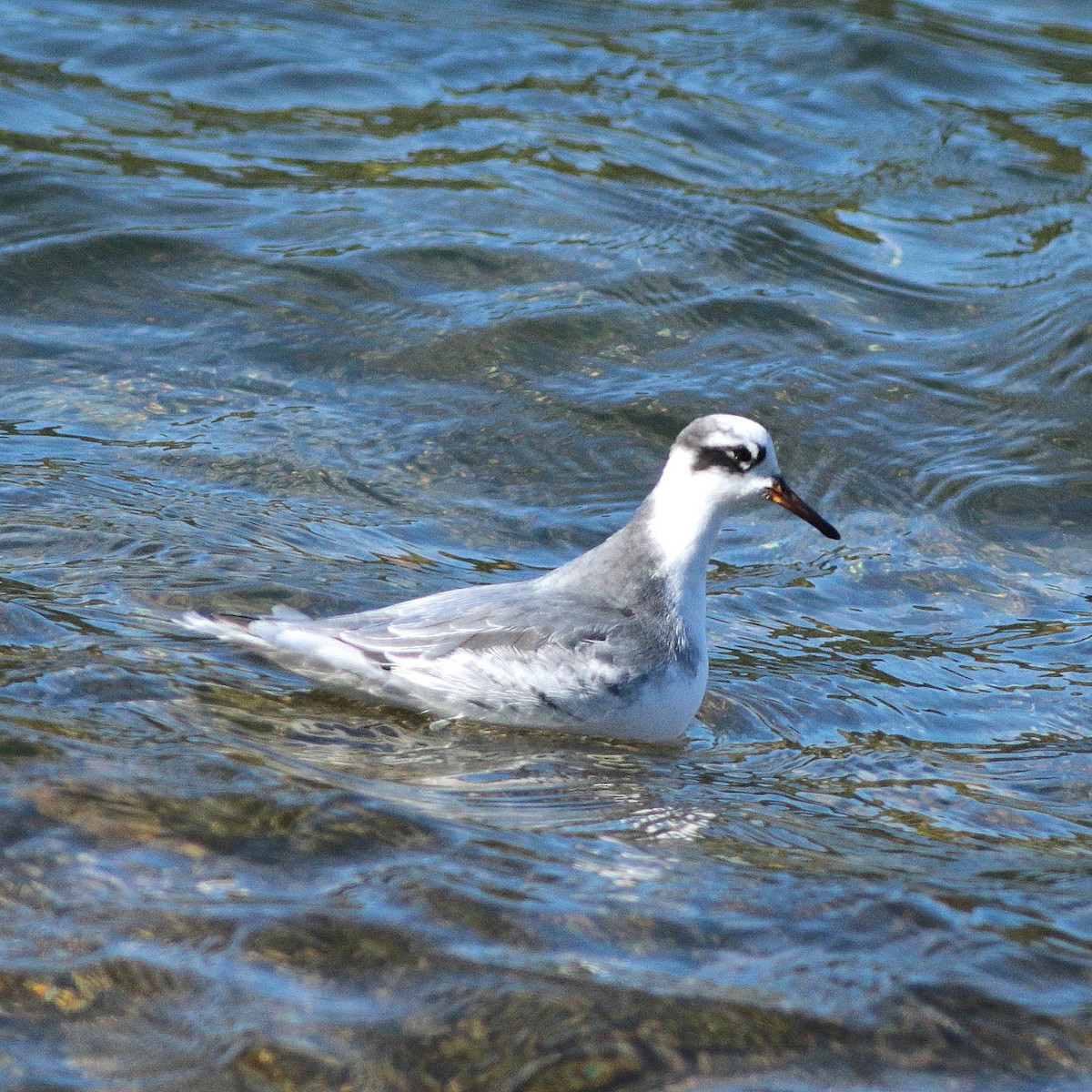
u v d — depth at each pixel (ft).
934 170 64.69
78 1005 21.42
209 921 23.34
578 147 65.10
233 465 45.73
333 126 65.82
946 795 32.53
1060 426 51.70
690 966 23.41
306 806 27.02
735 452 34.68
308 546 41.39
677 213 61.16
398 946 23.13
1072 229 60.95
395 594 38.65
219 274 55.77
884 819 30.96
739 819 29.73
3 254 55.42
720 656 39.06
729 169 64.13
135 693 31.27
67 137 62.75
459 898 24.57
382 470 46.85
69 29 71.41
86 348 51.39
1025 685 38.70
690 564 34.76
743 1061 21.31
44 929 22.80
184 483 44.21
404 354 52.75
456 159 63.82
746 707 36.55
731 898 25.70
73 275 54.95
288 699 33.27
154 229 57.62
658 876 26.32
